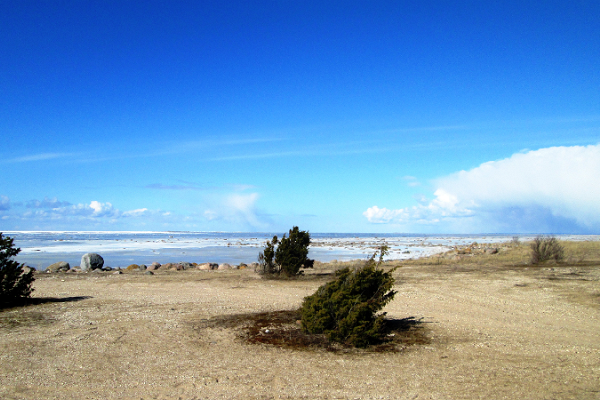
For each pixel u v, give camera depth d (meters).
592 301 12.52
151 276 22.20
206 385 6.01
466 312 11.52
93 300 13.88
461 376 6.34
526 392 5.63
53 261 36.88
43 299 14.08
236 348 7.97
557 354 7.46
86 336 8.83
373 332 8.13
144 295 15.11
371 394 5.64
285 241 21.47
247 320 10.40
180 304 13.01
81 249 58.56
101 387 5.95
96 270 25.36
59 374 6.49
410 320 10.51
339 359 7.31
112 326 9.78
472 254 37.09
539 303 12.63
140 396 5.62
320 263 31.91
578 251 31.78
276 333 9.09
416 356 7.48
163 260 40.84
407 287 16.42
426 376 6.36
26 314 11.29
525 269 21.72
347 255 49.97
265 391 5.77
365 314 8.47
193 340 8.52
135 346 8.08
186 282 19.41
